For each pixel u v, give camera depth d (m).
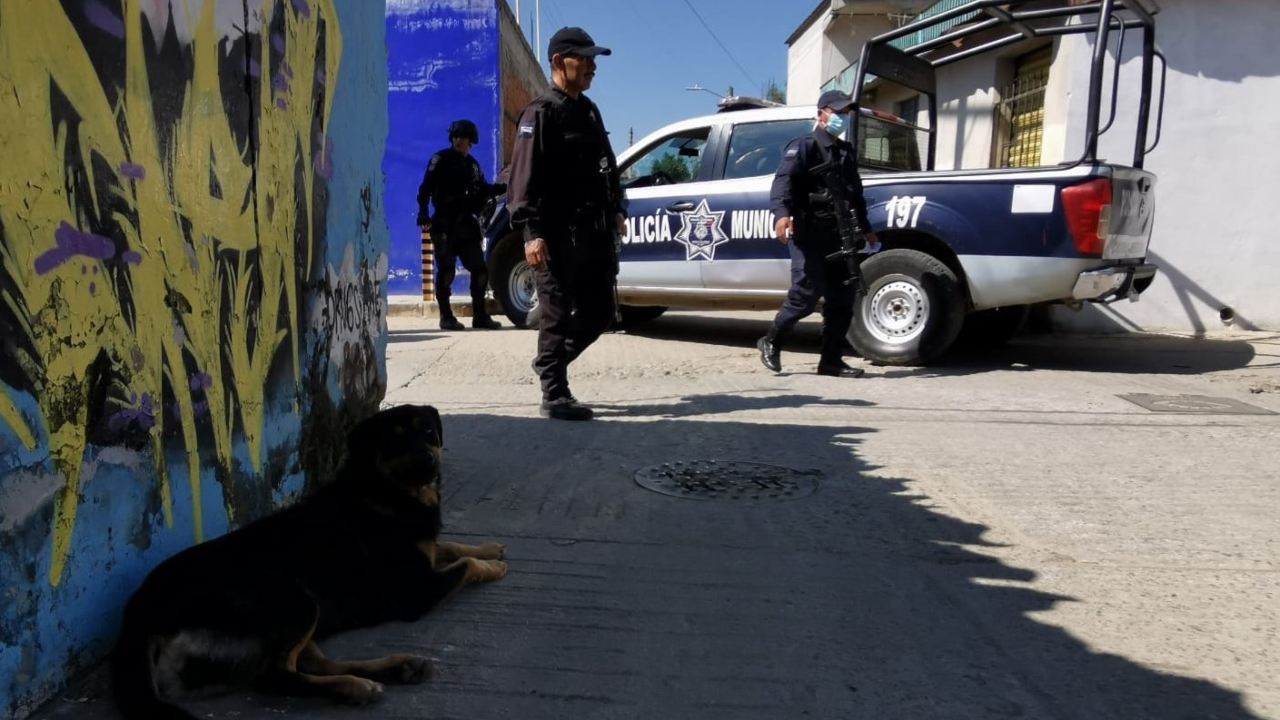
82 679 2.02
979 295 6.70
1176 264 9.36
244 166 2.69
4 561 1.77
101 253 2.01
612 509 3.59
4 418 1.74
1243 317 9.39
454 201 9.27
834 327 6.59
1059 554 3.15
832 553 3.14
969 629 2.55
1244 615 2.66
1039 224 6.37
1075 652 2.42
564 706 2.11
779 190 6.13
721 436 4.81
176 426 2.34
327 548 2.33
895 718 2.08
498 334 9.00
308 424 3.23
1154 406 5.66
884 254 6.96
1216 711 2.12
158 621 1.91
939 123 12.15
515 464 4.21
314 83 3.25
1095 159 6.35
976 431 4.97
